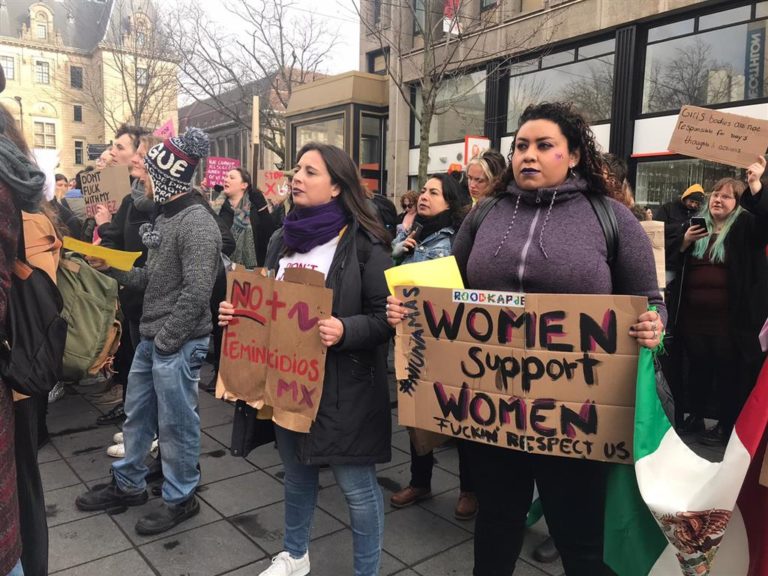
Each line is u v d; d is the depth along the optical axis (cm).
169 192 266
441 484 330
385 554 257
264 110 2058
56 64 4922
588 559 174
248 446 223
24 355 161
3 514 153
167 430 269
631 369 157
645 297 154
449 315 179
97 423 415
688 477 150
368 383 204
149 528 269
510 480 183
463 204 317
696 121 327
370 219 212
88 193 414
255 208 530
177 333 258
